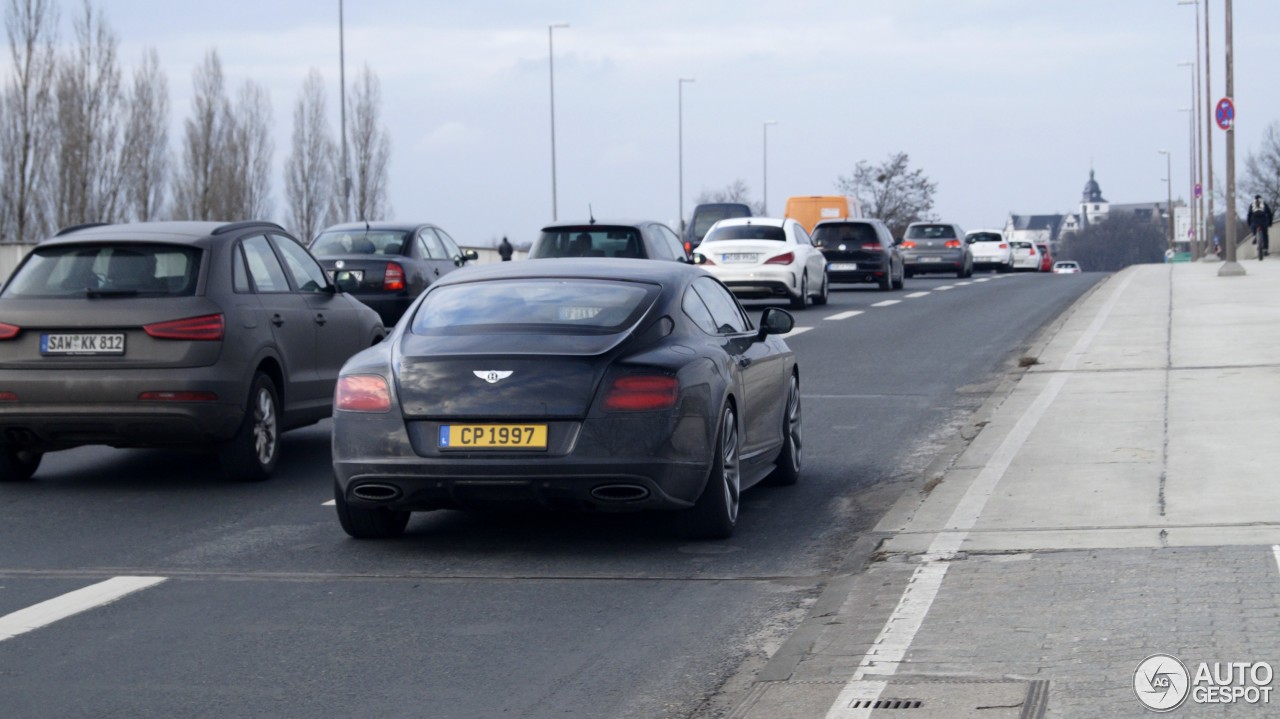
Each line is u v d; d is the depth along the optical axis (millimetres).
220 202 121938
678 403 13883
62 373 17406
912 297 57031
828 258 63469
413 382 13914
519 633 11445
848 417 23406
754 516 16062
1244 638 9961
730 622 11617
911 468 18750
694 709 9484
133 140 109312
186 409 17422
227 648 11141
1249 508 13891
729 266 48938
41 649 11156
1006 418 20797
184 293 17781
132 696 9984
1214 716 8555
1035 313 44469
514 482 13617
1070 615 10727
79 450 21688
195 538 15297
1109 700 8867
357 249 36844
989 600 11281
